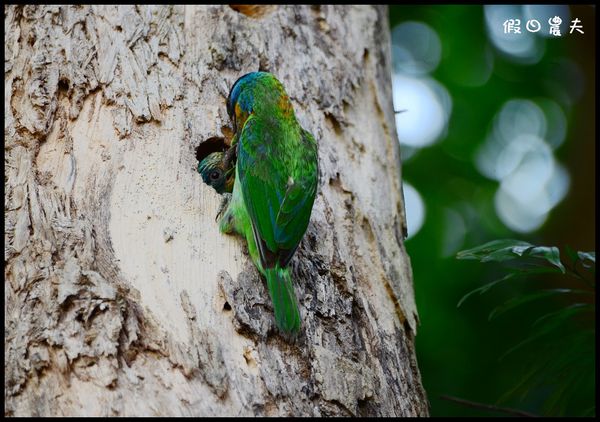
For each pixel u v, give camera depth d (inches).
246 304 207.3
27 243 205.8
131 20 257.4
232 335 199.8
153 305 197.5
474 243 500.1
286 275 213.9
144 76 247.0
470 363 438.0
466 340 443.2
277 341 205.3
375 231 260.2
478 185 527.2
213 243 222.2
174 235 217.6
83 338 185.2
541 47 544.4
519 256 244.4
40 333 186.7
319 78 281.7
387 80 324.5
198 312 200.7
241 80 254.2
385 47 335.0
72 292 191.9
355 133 282.8
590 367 269.0
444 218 510.0
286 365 200.7
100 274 200.5
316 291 225.3
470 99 539.5
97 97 240.5
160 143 236.1
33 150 228.4
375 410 208.4
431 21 553.6
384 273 253.9
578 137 529.3
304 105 272.7
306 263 230.8
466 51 546.6
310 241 237.5
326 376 202.5
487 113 538.3
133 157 229.9
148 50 253.1
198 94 253.1
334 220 249.4
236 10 296.7
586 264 254.7
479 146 532.4
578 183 521.0
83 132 233.6
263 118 247.1
